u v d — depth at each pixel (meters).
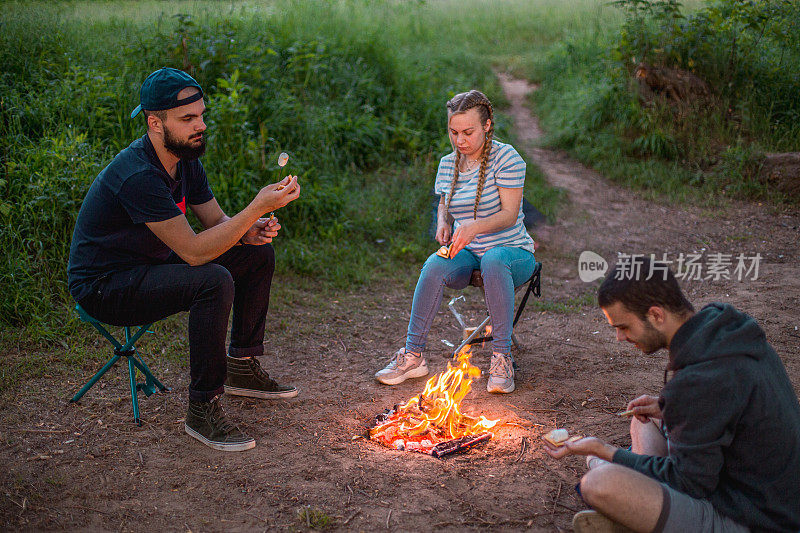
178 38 7.60
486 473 3.10
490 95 11.31
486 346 4.67
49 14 8.19
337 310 5.26
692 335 2.19
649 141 8.95
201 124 3.11
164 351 4.32
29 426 3.42
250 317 3.67
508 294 3.83
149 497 2.88
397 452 3.30
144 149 3.15
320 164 7.33
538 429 3.52
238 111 6.64
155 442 3.32
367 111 8.33
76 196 5.25
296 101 7.75
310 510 2.80
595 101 9.78
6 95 6.27
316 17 10.18
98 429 3.42
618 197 8.20
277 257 5.89
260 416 3.63
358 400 3.86
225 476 3.05
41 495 2.86
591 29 13.41
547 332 4.94
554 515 2.79
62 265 4.97
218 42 7.69
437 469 3.12
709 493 2.18
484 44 14.33
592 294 5.72
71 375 3.97
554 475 3.09
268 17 9.52
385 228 6.80
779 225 7.29
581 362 4.40
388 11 13.35
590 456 2.59
